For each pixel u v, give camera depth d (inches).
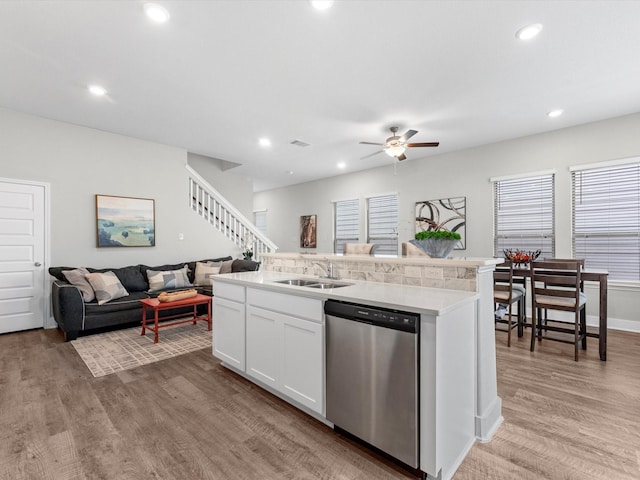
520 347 133.6
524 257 145.0
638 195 154.9
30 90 131.2
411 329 57.6
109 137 183.0
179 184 211.8
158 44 99.7
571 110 149.1
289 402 86.6
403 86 126.3
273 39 97.1
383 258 90.7
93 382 99.4
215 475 59.7
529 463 62.9
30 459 63.9
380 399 62.8
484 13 85.3
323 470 61.0
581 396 90.3
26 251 157.2
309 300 77.1
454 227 214.2
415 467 58.1
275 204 360.5
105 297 151.4
